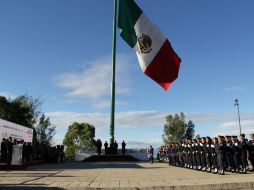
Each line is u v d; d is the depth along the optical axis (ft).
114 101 130.93
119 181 43.42
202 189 36.70
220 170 58.90
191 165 76.84
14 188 34.68
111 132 130.93
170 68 98.27
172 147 96.02
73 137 270.26
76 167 83.25
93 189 34.83
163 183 39.83
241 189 38.01
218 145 59.26
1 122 85.10
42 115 191.52
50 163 113.09
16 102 179.32
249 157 65.82
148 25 98.22
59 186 35.96
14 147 70.08
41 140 188.85
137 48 98.78
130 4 99.35
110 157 130.00
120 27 101.09
